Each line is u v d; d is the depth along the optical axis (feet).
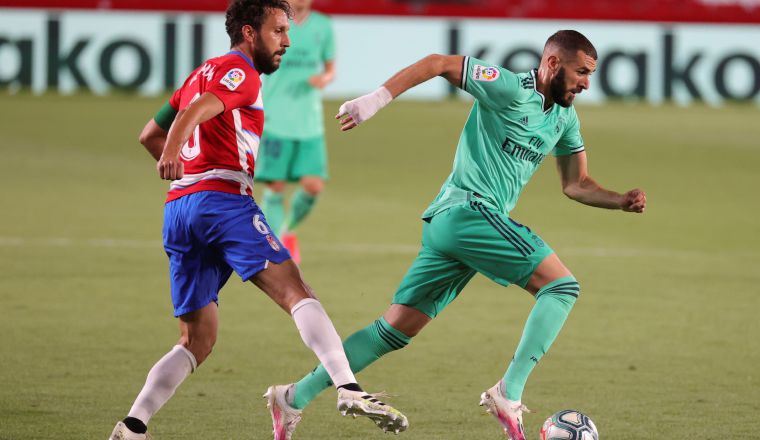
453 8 230.48
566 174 57.82
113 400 58.65
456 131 205.77
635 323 81.41
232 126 48.24
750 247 115.96
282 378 64.80
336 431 54.24
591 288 94.12
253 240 47.57
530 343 50.37
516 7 232.94
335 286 92.99
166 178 44.47
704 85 237.86
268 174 105.91
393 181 158.10
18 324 76.89
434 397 61.05
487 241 51.49
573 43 51.93
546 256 51.44
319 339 45.75
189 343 49.34
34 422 54.03
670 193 152.25
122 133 190.90
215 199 48.06
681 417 57.16
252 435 53.01
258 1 49.32
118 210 130.31
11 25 223.10
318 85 105.70
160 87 227.20
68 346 71.15
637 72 236.43
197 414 56.70
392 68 231.09
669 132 206.80
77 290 89.04
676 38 235.61
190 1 226.79
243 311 84.02
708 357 71.36
